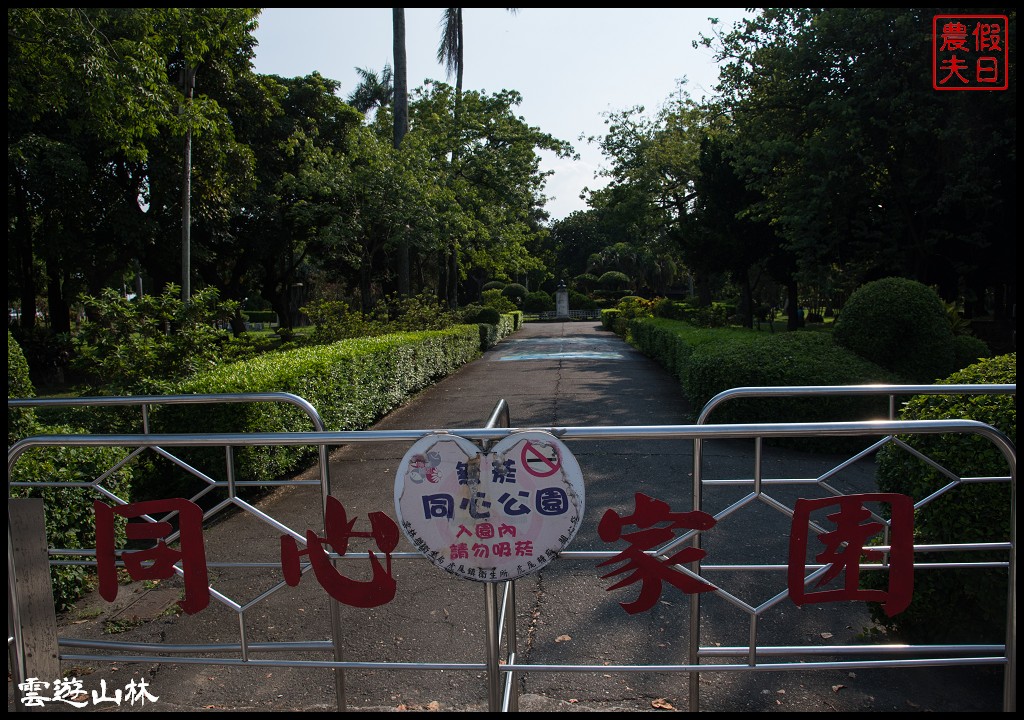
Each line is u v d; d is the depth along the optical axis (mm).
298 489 6105
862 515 2498
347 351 8047
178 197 16812
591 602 3773
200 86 16641
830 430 2465
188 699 2965
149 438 2678
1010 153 11148
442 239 17703
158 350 6922
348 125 23250
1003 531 2867
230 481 2648
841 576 4020
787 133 13977
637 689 2957
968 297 13977
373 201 16188
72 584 3875
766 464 6441
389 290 30062
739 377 7289
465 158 20656
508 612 2996
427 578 4176
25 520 2727
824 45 12445
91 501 4086
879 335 7758
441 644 3381
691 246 19047
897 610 2527
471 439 2627
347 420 7699
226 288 23734
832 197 12969
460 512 2408
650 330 16703
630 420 9031
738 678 3033
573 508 2391
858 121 12016
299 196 20344
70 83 7262
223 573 4359
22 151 13727
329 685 3061
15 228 17656
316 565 2596
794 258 18047
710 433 2453
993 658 2541
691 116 22188
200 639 3510
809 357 7367
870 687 2938
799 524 2496
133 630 3617
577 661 3174
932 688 2920
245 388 5621
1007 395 3062
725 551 4395
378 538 2547
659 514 2477
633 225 27078
